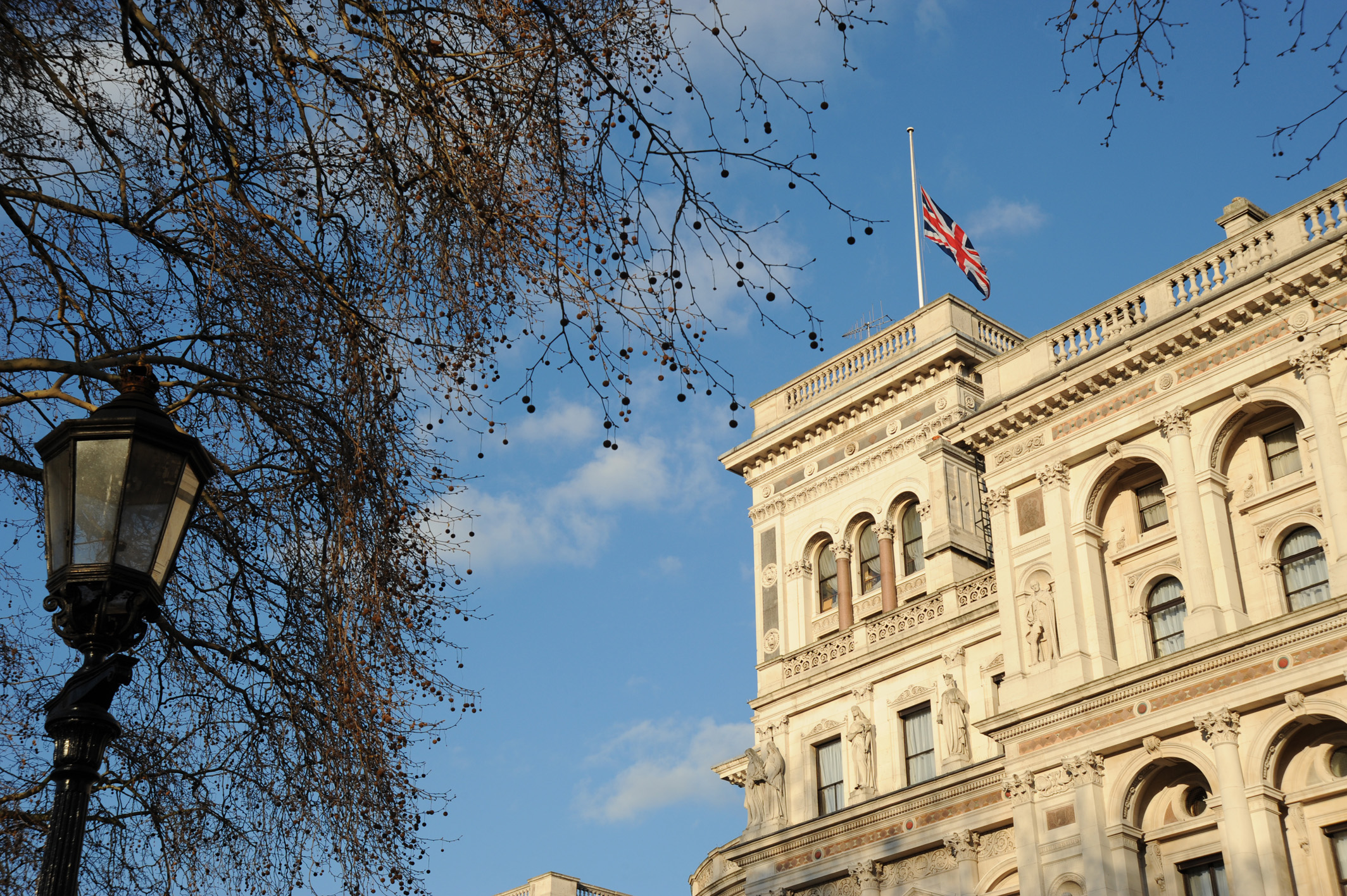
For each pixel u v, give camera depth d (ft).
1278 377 112.57
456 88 53.78
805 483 160.86
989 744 128.36
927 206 169.17
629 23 51.11
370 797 56.59
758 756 150.41
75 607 37.70
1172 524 118.21
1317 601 107.76
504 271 51.93
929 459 146.00
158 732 60.75
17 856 56.59
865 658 143.02
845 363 162.40
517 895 212.23
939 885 127.44
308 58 54.19
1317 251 109.29
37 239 54.75
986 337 153.17
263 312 55.52
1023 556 126.00
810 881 138.92
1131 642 118.11
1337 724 101.76
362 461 55.11
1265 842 100.32
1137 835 110.01
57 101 52.06
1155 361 120.06
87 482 38.50
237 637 60.64
